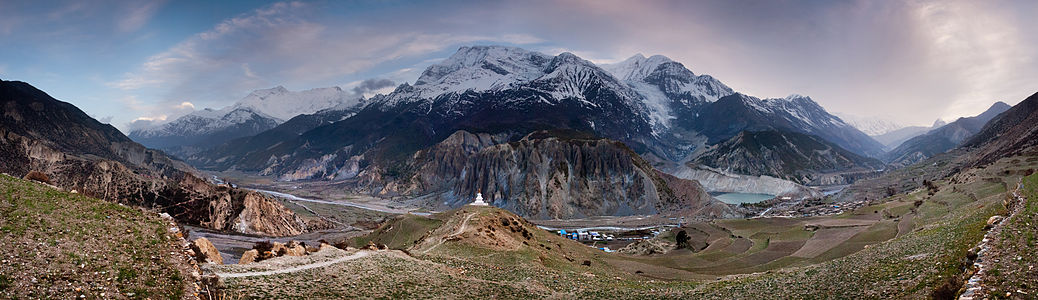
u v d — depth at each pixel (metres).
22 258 34.28
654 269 111.62
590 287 71.56
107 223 42.75
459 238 104.62
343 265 59.81
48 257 35.50
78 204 43.88
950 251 50.09
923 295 39.06
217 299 40.78
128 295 35.62
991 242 42.84
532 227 149.00
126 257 39.56
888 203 186.50
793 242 141.62
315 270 55.50
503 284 67.12
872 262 58.59
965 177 180.00
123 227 43.34
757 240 157.50
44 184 46.16
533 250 106.06
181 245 46.09
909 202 173.12
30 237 36.69
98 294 34.34
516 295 61.59
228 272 47.72
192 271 43.00
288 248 63.69
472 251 95.94
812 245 128.00
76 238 38.88
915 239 71.31
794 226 172.62
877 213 171.38
